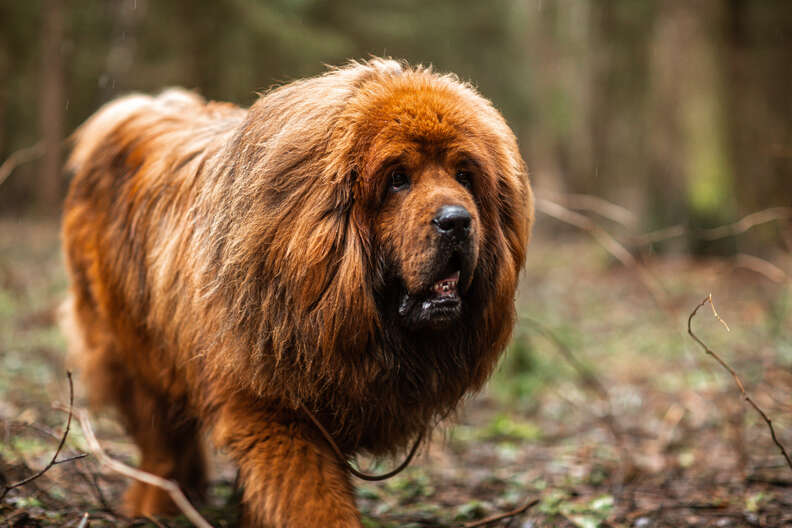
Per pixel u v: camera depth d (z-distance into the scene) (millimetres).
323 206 4777
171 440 6664
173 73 30094
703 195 23469
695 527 6410
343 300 4789
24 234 28219
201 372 5531
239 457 5195
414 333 5156
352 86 5020
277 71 31938
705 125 23750
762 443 8672
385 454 5660
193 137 6102
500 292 5250
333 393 5043
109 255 6387
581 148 43531
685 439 9336
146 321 6086
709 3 24062
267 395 5059
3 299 16234
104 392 6902
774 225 21562
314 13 37438
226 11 29844
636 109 37938
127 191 6363
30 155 8391
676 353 13883
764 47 24781
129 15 28172
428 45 45156
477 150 5035
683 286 20016
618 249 8594
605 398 9727
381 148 4820
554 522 6660
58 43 33188
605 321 17641
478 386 5555
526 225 5543
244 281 4906
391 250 4914
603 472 8344
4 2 33656
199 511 6562
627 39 36062
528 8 45906
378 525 6328
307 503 4879
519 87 50344
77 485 7246
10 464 6980
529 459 9227
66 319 7500
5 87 36500
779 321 13094
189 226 5500
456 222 4668
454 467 8914
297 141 4871
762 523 6355
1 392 10227
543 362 13258
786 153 12336
